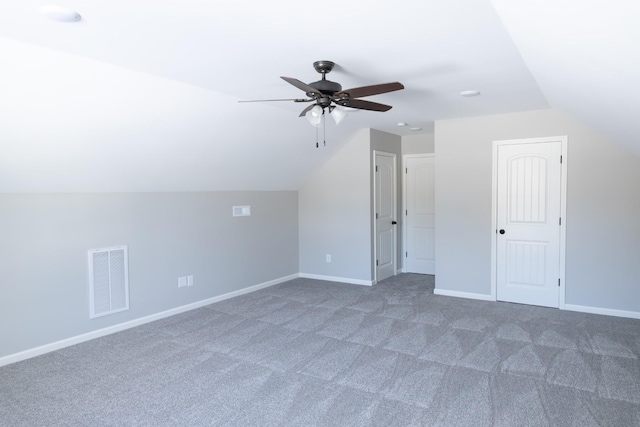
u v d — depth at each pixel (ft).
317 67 9.68
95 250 13.00
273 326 13.87
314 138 17.63
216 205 17.08
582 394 9.02
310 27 7.72
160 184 14.56
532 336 12.57
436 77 11.05
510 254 16.31
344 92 9.07
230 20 7.35
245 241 18.47
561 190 15.19
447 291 17.66
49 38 7.98
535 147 15.57
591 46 5.55
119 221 13.66
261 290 18.93
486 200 16.62
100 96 10.09
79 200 12.60
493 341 12.19
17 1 6.51
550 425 7.87
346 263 20.18
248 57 9.29
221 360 11.10
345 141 19.44
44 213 11.82
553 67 8.10
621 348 11.51
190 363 10.92
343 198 20.03
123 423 8.11
